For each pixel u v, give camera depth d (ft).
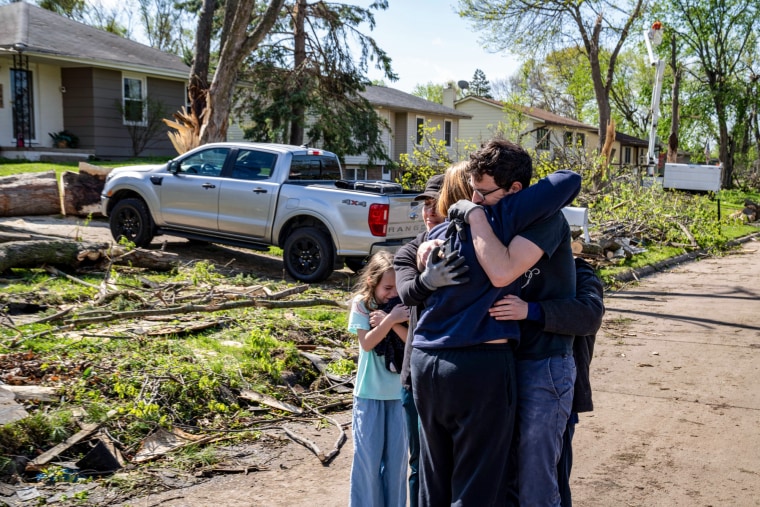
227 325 24.54
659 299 37.60
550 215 9.39
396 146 121.39
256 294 28.99
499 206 9.48
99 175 49.57
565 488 10.75
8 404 15.35
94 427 15.64
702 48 153.58
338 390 20.54
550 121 135.64
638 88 185.37
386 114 118.21
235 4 54.24
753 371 23.81
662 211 63.26
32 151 70.38
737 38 155.53
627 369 24.02
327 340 24.00
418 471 11.55
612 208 57.77
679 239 60.64
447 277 9.36
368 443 11.91
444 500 10.12
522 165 9.70
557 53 116.16
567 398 9.95
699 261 54.65
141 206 38.52
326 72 75.41
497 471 9.46
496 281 9.23
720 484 15.01
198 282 30.48
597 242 47.37
